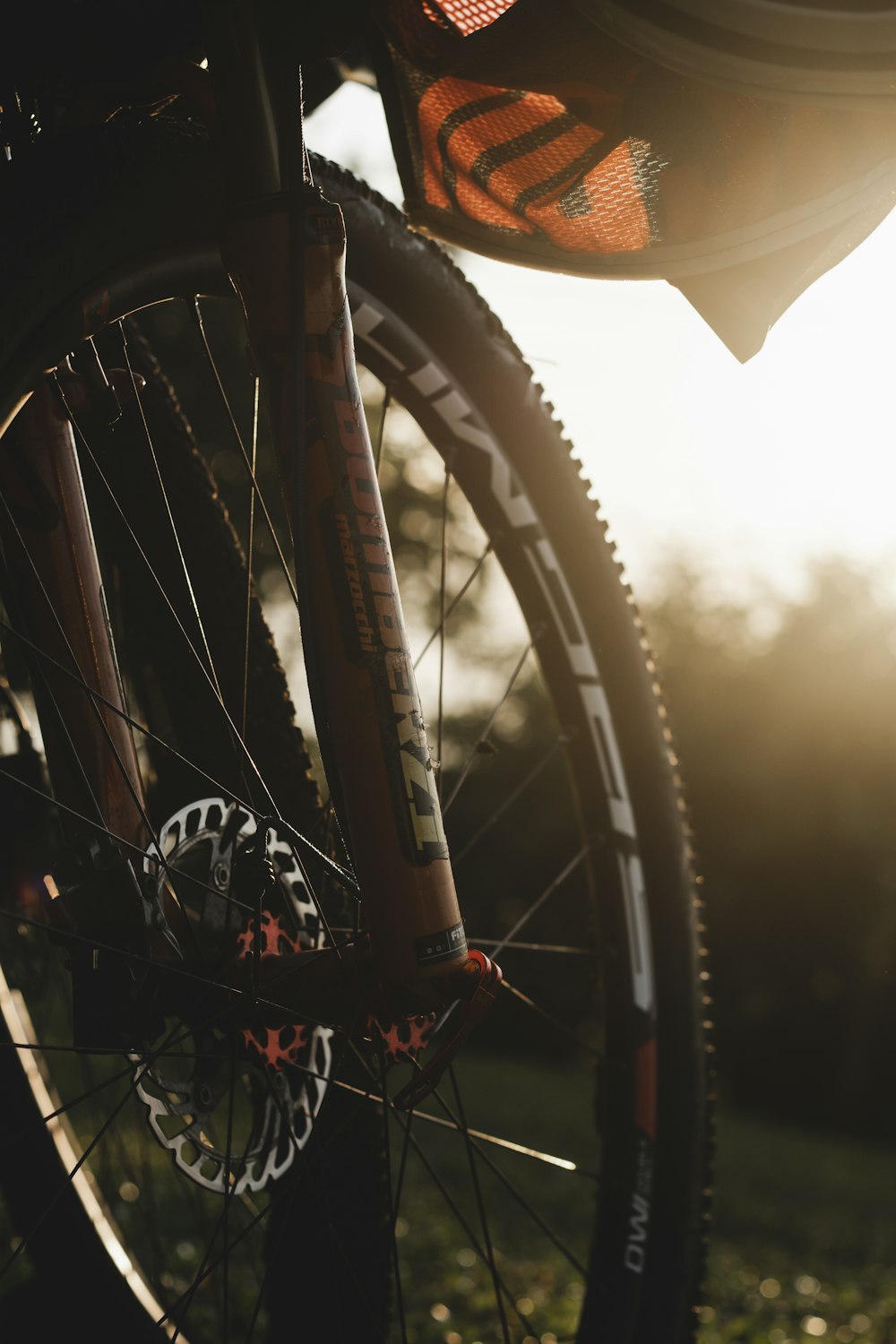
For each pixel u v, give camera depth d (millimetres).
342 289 986
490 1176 7074
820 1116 26438
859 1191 11336
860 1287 5336
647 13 976
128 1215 2842
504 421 1420
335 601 947
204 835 1179
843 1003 26719
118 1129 1680
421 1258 3930
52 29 1043
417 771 954
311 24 962
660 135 1174
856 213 1223
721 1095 27266
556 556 1466
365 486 973
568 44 1109
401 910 937
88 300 1020
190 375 9578
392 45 1158
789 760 29781
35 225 964
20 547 1073
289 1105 1191
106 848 1059
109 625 1120
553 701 1517
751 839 28875
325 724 947
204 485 1375
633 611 1498
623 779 1479
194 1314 2166
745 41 980
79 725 1081
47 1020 1649
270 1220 1322
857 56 989
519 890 28109
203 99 1024
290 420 955
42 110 1121
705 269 1232
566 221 1242
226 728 1305
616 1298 1394
